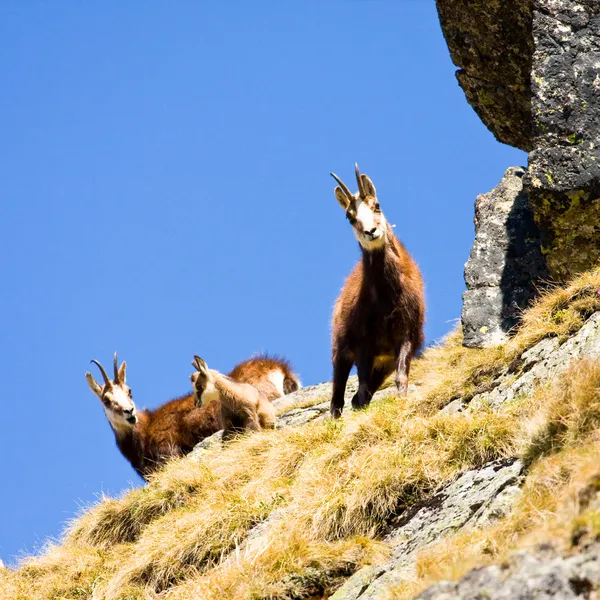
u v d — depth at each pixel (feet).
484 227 147.43
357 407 127.13
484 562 60.44
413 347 126.82
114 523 126.82
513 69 144.25
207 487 121.08
